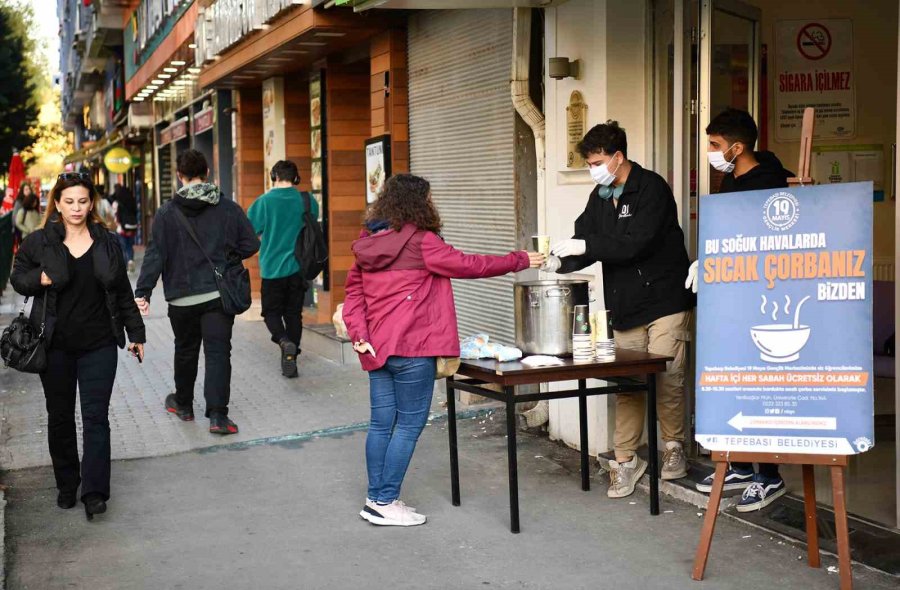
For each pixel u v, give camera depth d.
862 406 4.45
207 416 8.01
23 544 5.62
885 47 7.84
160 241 7.88
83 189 5.88
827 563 4.96
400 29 10.47
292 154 14.62
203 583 5.00
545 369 5.40
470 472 6.79
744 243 4.67
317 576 5.05
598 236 5.77
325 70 12.59
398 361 5.58
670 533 5.47
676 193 6.48
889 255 7.98
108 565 5.28
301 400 9.17
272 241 10.12
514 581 4.91
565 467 6.84
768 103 7.86
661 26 6.65
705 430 4.71
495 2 7.24
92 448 5.95
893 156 7.91
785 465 6.59
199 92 19.17
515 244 8.51
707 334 4.72
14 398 9.69
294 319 10.34
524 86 7.80
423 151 10.21
